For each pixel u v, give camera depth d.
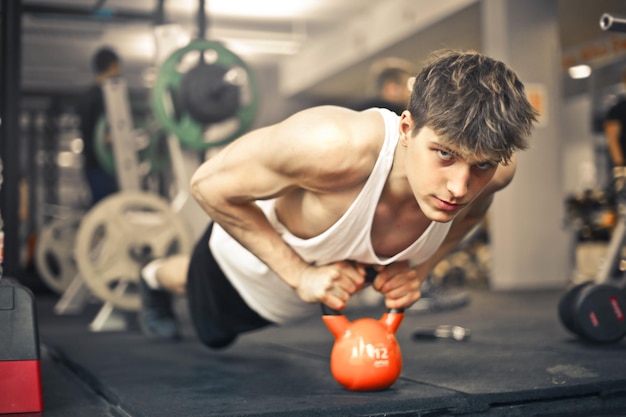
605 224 4.38
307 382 1.56
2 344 1.32
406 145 1.19
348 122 1.26
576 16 6.01
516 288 5.10
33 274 4.89
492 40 5.57
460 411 1.30
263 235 1.43
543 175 5.41
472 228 1.55
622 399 1.41
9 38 2.55
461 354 1.90
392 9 7.15
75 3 6.37
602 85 7.43
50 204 6.72
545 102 5.45
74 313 3.74
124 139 3.36
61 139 9.11
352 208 1.31
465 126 1.06
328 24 7.94
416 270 1.52
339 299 1.40
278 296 1.74
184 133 3.32
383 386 1.37
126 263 2.90
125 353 2.13
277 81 9.82
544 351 1.89
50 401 1.53
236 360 1.96
